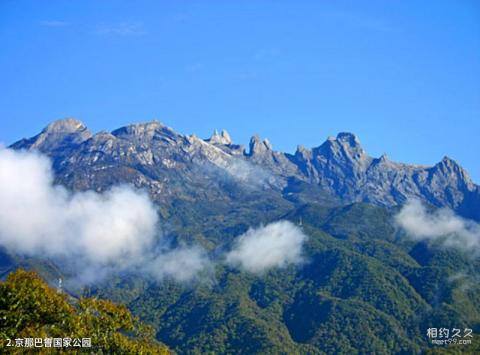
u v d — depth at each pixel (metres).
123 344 155.38
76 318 152.75
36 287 152.00
